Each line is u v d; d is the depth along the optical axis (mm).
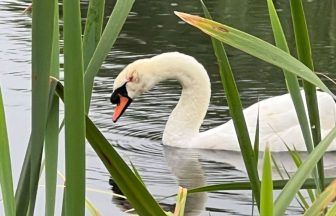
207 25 3205
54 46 3082
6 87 12328
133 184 2916
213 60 15062
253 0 21391
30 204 2883
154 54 15414
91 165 8961
